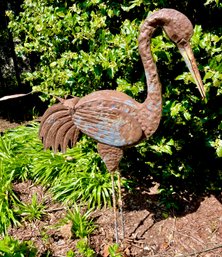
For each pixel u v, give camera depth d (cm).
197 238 335
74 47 378
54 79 384
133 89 314
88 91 359
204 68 284
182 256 318
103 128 269
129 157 396
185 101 308
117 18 345
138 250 326
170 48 296
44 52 409
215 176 379
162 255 320
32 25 396
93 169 391
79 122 276
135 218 359
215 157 363
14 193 393
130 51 298
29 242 332
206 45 280
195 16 327
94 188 376
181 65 314
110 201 372
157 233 342
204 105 319
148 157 374
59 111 288
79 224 339
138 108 260
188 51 242
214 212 360
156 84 255
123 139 268
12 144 452
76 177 387
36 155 426
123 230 327
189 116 306
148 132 265
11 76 613
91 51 335
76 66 337
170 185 387
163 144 335
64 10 361
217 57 278
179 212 364
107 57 307
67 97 297
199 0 318
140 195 384
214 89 306
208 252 321
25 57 585
